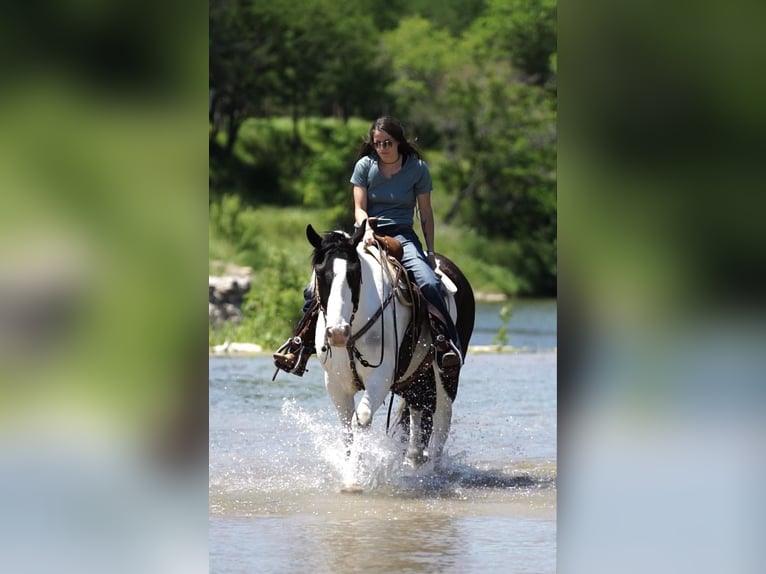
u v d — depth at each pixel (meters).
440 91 64.81
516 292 59.81
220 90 62.97
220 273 38.69
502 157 62.34
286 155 62.41
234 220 52.56
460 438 14.62
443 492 11.23
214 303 31.45
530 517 9.97
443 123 64.19
